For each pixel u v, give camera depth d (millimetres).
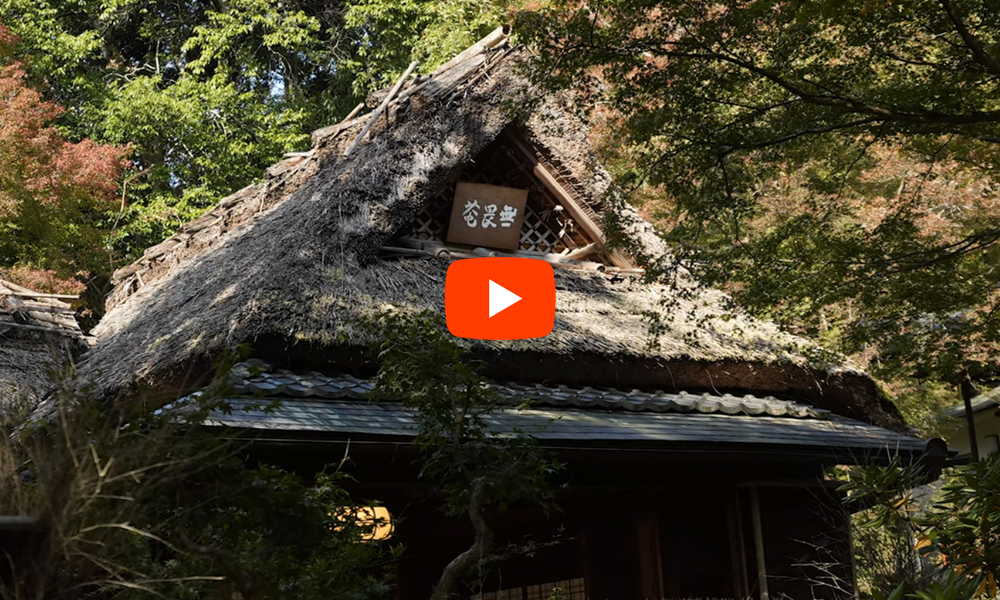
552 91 6543
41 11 18031
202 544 2889
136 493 2490
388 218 7301
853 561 7039
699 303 8258
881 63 6828
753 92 6746
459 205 7984
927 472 7000
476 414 4207
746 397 7582
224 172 17891
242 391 5453
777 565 6883
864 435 7270
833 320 8062
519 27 6449
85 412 2625
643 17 6242
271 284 6207
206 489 2793
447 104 8188
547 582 7137
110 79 19781
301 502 3068
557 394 6727
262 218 9570
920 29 6500
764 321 8391
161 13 21328
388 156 7734
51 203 14016
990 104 7020
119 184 17078
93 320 16391
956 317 8594
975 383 10969
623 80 6480
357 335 6105
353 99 19656
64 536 2355
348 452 5102
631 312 7766
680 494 6977
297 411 5332
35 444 2666
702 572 6883
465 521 6852
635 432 6148
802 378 7871
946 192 11461
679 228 6980
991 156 7719
